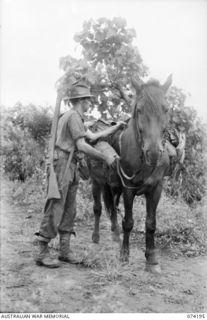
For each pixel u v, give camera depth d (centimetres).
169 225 489
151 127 327
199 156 601
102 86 506
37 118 706
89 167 468
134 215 555
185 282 349
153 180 372
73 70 401
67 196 396
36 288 328
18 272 362
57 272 369
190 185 612
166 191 620
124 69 500
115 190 425
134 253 430
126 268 381
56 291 324
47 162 381
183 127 562
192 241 458
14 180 739
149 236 382
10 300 303
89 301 306
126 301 308
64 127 379
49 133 723
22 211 596
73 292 322
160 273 370
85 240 480
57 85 401
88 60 504
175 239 468
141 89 350
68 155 380
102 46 503
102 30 500
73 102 395
